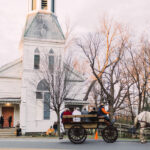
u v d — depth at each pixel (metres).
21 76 31.34
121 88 28.11
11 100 29.06
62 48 30.77
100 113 14.20
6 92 30.97
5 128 29.33
